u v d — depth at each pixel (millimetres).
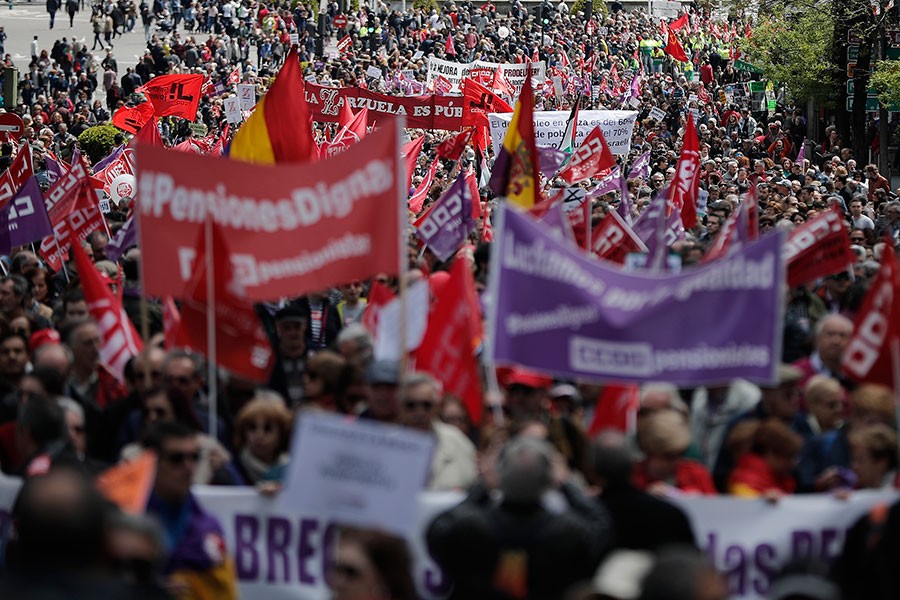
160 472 23953
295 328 36188
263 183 31016
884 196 83688
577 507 23781
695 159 61188
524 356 26625
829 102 146875
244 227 31203
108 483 22156
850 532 24344
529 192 48250
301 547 26734
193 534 24000
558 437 29422
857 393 28750
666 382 26562
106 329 35469
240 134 51312
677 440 26578
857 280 43219
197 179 31453
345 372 31484
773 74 147500
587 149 68062
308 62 192250
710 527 26641
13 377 34406
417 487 22109
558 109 155000
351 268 30516
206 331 30641
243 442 29422
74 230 57469
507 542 22953
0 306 42219
